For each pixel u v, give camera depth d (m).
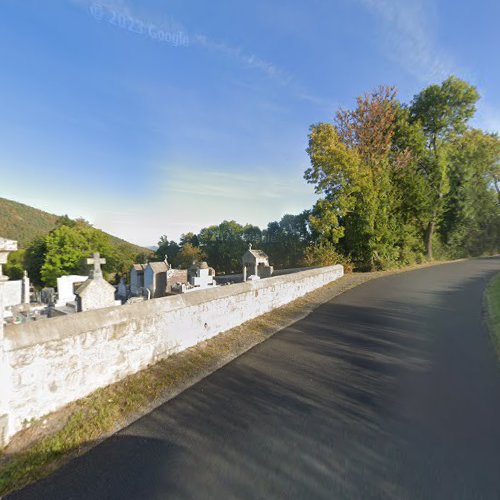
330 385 4.42
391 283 14.27
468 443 3.05
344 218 21.73
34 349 3.46
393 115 23.12
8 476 2.74
